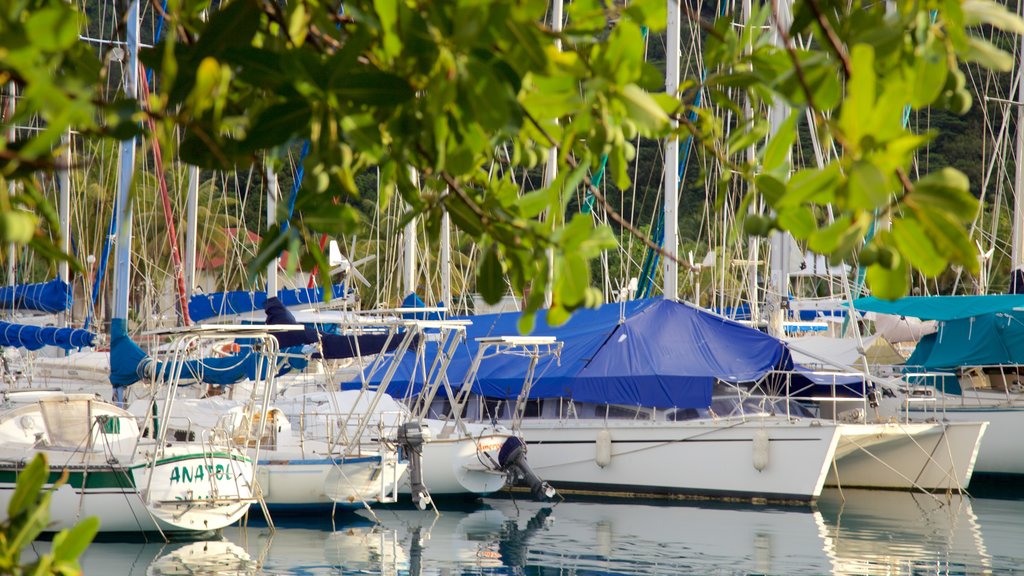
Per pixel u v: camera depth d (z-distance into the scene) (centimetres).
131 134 514
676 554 3922
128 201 506
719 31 620
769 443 5288
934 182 475
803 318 9012
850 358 6756
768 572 3597
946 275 8925
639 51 542
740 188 7125
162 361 4628
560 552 3972
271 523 4431
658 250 610
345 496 4825
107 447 4275
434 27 489
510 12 477
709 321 5772
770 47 598
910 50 526
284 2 618
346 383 6250
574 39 559
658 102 624
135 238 7838
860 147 471
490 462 5328
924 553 3950
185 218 10031
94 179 7800
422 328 4984
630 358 5581
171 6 574
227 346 5994
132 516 4116
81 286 7606
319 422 5591
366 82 509
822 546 4097
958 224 479
